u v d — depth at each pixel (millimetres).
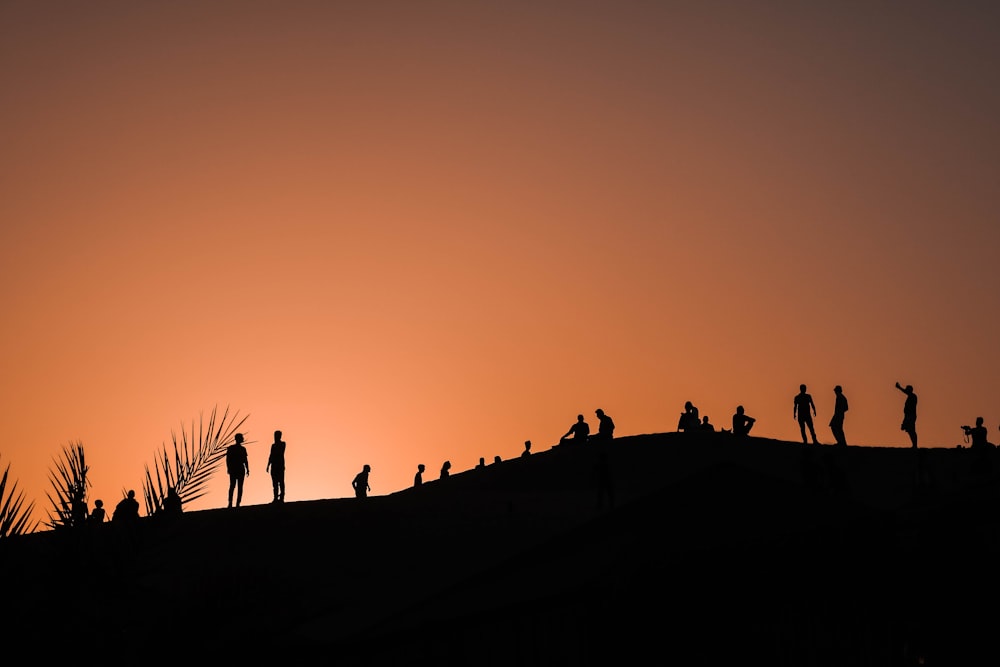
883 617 24078
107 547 12852
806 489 25297
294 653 20125
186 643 13016
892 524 25078
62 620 12477
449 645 22391
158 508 13188
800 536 24078
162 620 13062
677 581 22938
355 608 24953
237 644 13539
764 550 23609
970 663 23719
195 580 14539
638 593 22594
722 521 24094
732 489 24891
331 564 38625
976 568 24422
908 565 24688
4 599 12156
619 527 24406
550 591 22641
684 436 71688
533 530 43125
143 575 12969
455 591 24250
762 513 24438
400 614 23125
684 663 22266
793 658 23000
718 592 23125
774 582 23531
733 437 70938
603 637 22219
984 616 24125
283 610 14211
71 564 12602
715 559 23266
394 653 22109
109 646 12703
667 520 24078
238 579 14016
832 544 24328
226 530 43969
